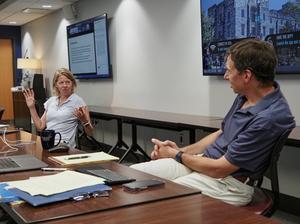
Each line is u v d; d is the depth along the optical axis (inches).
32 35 374.9
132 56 221.0
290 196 133.2
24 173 71.7
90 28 250.7
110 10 239.8
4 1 297.4
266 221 46.0
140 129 215.3
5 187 58.5
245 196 70.0
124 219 46.7
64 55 307.3
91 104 273.1
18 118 337.7
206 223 45.3
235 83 71.4
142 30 210.2
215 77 163.5
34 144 103.8
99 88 261.7
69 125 131.1
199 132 154.7
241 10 143.9
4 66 404.8
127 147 215.5
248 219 46.5
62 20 305.9
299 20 123.2
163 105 198.2
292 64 126.3
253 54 68.5
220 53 154.6
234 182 69.7
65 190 55.7
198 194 56.9
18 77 406.6
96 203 52.2
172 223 45.3
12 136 118.5
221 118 157.4
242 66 69.1
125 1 223.6
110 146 247.8
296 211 131.0
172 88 190.7
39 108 272.2
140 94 216.5
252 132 66.1
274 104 67.6
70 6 279.7
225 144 75.1
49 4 284.2
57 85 133.3
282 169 135.0
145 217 47.3
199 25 170.1
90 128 132.4
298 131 114.3
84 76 265.3
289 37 126.7
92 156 84.4
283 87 133.4
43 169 73.8
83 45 261.9
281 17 129.1
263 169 69.4
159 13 195.3
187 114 179.2
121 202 52.6
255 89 70.1
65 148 92.9
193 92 177.2
